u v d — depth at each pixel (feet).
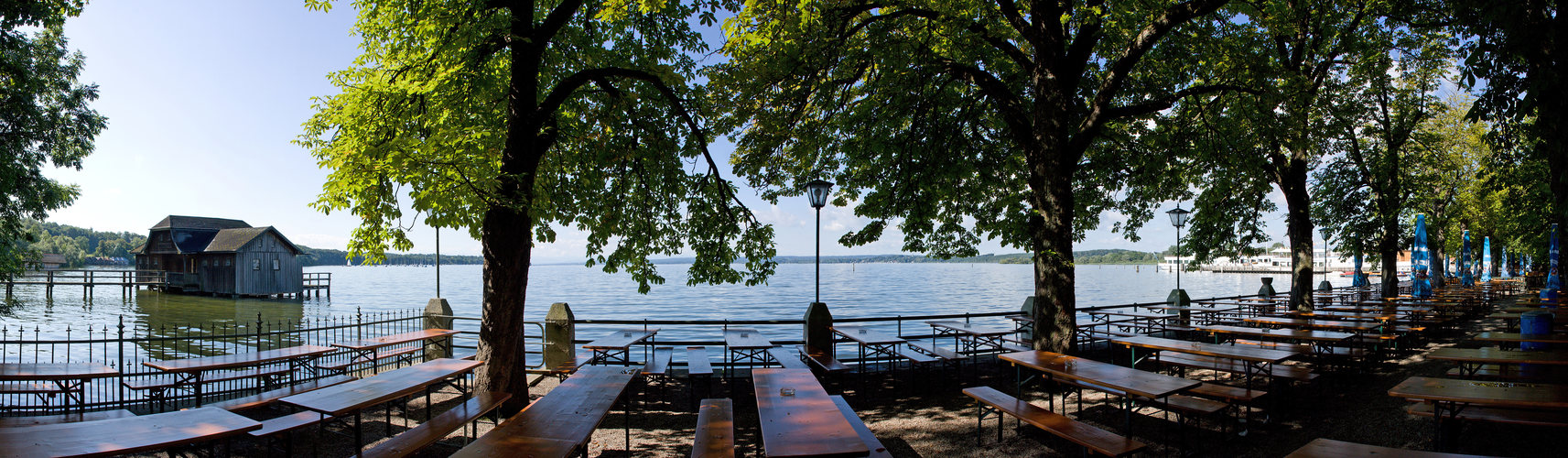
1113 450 16.49
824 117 43.78
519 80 25.94
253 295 193.36
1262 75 38.52
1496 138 27.22
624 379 23.00
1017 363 24.81
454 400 30.30
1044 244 33.63
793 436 15.37
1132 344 28.99
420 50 27.20
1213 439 22.38
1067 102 34.04
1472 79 25.30
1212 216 63.05
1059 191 33.40
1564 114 22.58
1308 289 52.65
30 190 75.36
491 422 26.00
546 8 31.99
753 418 27.68
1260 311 56.24
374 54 30.42
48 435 14.40
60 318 129.08
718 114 37.58
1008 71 43.14
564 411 18.72
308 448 22.81
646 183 35.32
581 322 38.01
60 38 78.18
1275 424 23.67
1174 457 20.40
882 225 43.96
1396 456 13.34
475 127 26.14
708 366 30.60
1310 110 46.73
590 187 33.32
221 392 31.78
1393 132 65.82
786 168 45.85
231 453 22.17
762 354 48.70
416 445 16.85
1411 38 55.11
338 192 24.72
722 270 36.88
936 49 38.45
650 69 29.99
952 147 44.27
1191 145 47.47
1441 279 99.91
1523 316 33.53
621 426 26.30
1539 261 124.88
